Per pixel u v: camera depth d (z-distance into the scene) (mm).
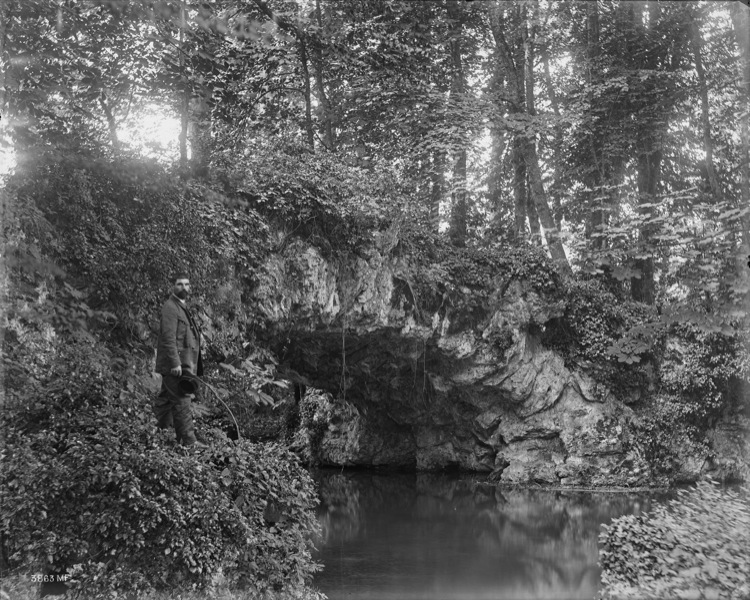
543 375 18391
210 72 12742
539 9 21141
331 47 17500
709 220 18109
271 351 15297
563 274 19094
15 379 7699
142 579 6625
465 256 18156
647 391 18875
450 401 19859
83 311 9383
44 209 9523
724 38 19562
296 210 14500
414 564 9906
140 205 11172
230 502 7809
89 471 6840
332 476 20172
